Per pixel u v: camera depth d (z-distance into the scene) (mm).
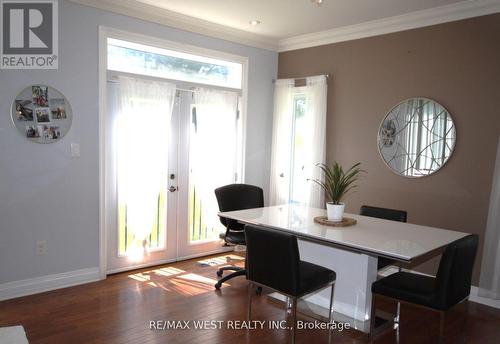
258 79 4926
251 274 2744
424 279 2643
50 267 3447
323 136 4582
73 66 3428
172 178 4242
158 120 4023
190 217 4469
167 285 3654
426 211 3822
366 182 4281
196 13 3953
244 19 4121
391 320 3018
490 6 3346
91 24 3504
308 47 4773
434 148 3734
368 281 2914
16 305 3123
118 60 3811
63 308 3094
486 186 3434
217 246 4742
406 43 3914
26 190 3271
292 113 4934
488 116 3406
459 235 2744
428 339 2775
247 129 4855
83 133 3529
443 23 3654
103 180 3688
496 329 2965
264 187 5152
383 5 3576
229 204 3943
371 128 4223
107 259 3861
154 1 3643
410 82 3898
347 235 2674
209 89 4461
